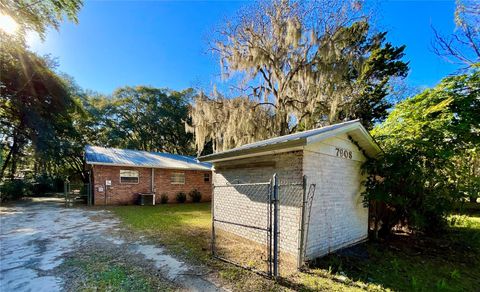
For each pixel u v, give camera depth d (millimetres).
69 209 10930
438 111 6227
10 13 7980
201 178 15906
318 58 11766
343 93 12430
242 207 5973
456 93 6230
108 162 12469
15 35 9492
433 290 3662
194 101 14523
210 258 4660
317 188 4828
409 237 6656
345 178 5695
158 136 27078
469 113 5711
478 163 6031
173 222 8234
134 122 25672
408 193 5727
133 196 13336
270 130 13367
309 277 3865
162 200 14156
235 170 6332
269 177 5250
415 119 6551
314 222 4715
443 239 6395
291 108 13203
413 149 5609
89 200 12367
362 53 13172
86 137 23344
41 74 14523
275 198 3770
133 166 13102
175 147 28125
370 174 6168
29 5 8109
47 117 16016
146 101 26031
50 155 16422
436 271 4414
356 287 3576
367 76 14305
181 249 5199
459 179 5730
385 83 14680
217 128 13594
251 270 4066
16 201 14102
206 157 6809
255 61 12180
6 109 15008
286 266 4352
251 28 12883
